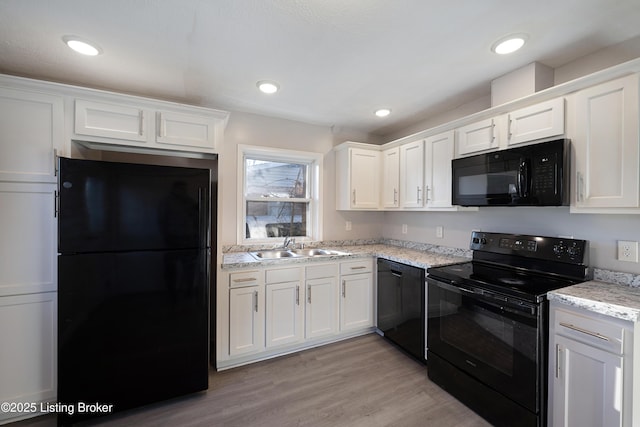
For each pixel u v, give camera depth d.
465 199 2.20
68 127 1.82
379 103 2.64
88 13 1.42
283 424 1.74
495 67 1.96
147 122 2.02
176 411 1.85
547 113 1.73
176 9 1.39
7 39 1.63
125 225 1.76
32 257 1.75
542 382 1.50
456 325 1.98
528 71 1.91
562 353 1.43
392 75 2.09
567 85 1.62
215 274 2.32
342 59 1.87
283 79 2.15
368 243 3.62
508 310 1.62
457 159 2.28
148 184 1.81
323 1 1.34
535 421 1.50
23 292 1.73
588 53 1.78
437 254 2.82
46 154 1.77
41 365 1.77
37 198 1.75
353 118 3.07
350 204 3.12
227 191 2.86
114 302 1.75
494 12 1.41
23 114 1.72
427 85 2.25
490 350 1.74
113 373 1.75
